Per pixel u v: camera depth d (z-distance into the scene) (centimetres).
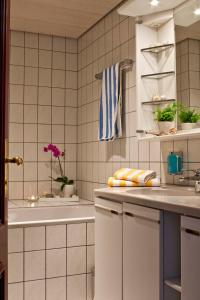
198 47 213
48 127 373
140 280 175
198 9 214
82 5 299
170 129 217
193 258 138
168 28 238
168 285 158
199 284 134
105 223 214
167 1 225
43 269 247
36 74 370
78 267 259
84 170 366
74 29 359
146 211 171
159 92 245
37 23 342
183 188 216
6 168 95
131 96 279
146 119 242
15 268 239
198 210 135
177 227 165
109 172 314
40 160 368
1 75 92
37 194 365
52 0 288
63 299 253
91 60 353
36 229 247
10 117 357
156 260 163
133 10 238
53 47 378
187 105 220
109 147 313
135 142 275
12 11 311
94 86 345
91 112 351
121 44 295
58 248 253
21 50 364
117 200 203
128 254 187
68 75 384
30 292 242
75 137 386
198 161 216
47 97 374
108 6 302
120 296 194
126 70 286
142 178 236
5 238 95
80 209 330
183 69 224
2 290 93
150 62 246
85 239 262
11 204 329
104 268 214
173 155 228
